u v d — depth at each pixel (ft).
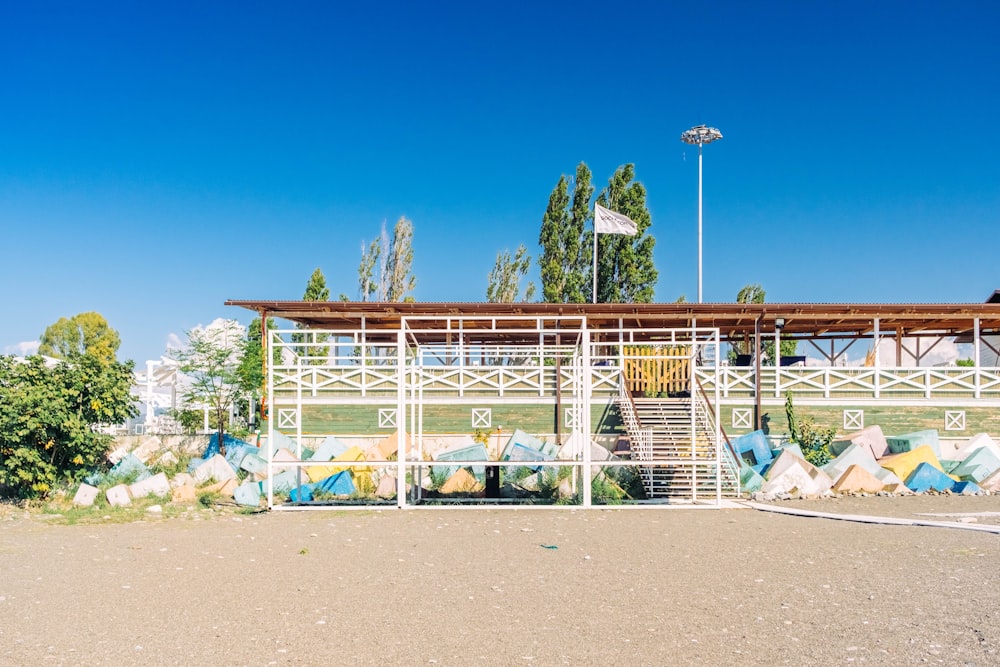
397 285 173.88
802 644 26.68
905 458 76.79
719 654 25.68
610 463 64.18
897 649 26.05
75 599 33.42
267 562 41.55
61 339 214.69
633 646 26.58
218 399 96.17
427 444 87.20
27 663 25.04
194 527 55.42
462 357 88.02
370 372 88.99
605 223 131.95
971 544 46.14
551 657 25.48
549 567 39.88
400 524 55.67
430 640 27.30
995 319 91.61
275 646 26.68
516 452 75.25
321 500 69.82
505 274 172.35
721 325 98.73
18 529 55.47
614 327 98.99
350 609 31.53
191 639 27.53
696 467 71.56
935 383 88.53
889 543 46.55
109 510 64.13
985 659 25.05
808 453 81.87
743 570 38.83
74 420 70.08
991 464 77.10
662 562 41.04
